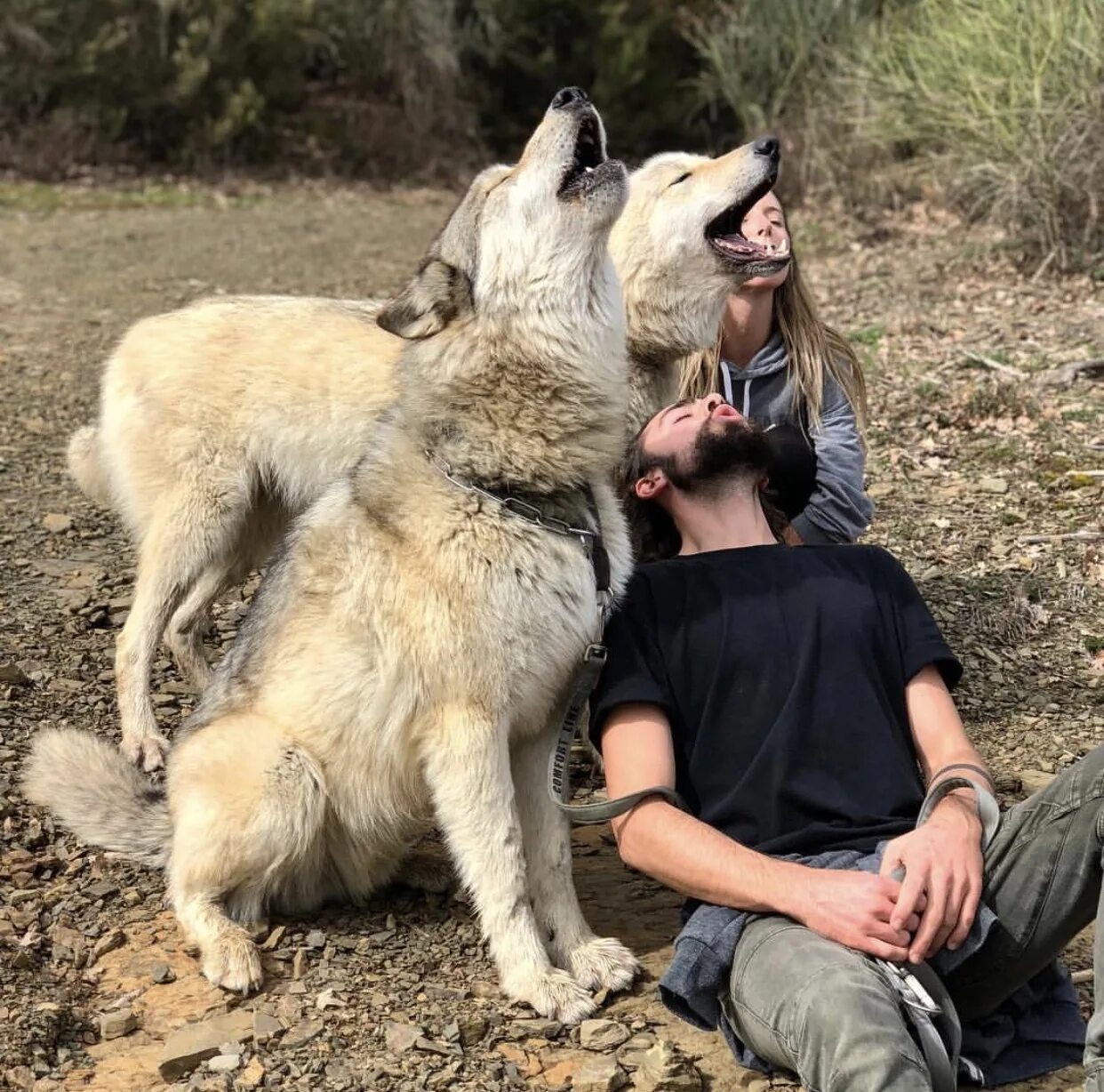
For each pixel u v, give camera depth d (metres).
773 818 1.53
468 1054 1.55
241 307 2.66
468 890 1.84
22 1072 1.50
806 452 2.06
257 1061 1.53
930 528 3.06
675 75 9.86
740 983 1.41
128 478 2.58
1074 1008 1.52
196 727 1.87
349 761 1.77
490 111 10.28
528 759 1.81
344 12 10.16
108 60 9.21
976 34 5.40
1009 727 2.33
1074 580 2.80
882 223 6.15
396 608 1.70
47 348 4.84
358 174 9.70
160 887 1.92
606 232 1.80
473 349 1.77
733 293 2.43
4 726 2.31
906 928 1.37
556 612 1.69
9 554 3.05
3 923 1.78
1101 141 4.92
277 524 2.67
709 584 1.63
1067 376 3.84
